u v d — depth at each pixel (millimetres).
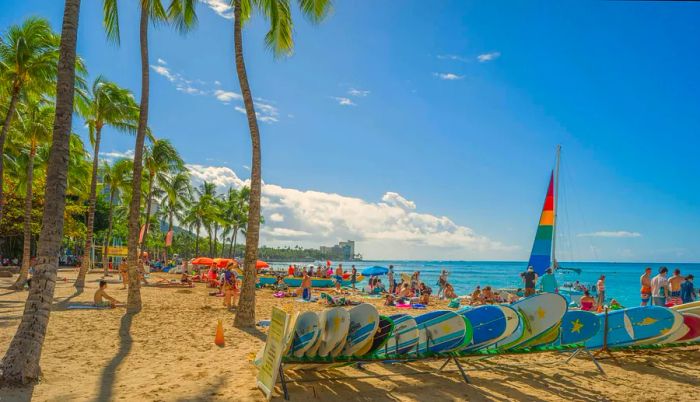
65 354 8250
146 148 35750
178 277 36625
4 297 17812
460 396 6449
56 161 6699
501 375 7672
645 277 15930
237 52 12656
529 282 18875
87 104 21125
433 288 46156
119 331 10797
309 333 6555
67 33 6918
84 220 59250
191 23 14367
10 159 30141
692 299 14609
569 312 8711
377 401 6133
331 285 31438
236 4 12750
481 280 64750
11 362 6234
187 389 6305
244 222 71250
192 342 9742
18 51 18016
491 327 7797
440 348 7531
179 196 55312
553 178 25812
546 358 8977
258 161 12484
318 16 12852
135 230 14469
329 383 6855
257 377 6746
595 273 95062
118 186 37312
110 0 11500
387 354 7203
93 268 51188
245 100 12586
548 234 25656
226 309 15555
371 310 6816
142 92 14617
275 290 25984
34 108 22781
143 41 14523
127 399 5812
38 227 41219
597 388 7012
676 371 8172
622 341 8992
